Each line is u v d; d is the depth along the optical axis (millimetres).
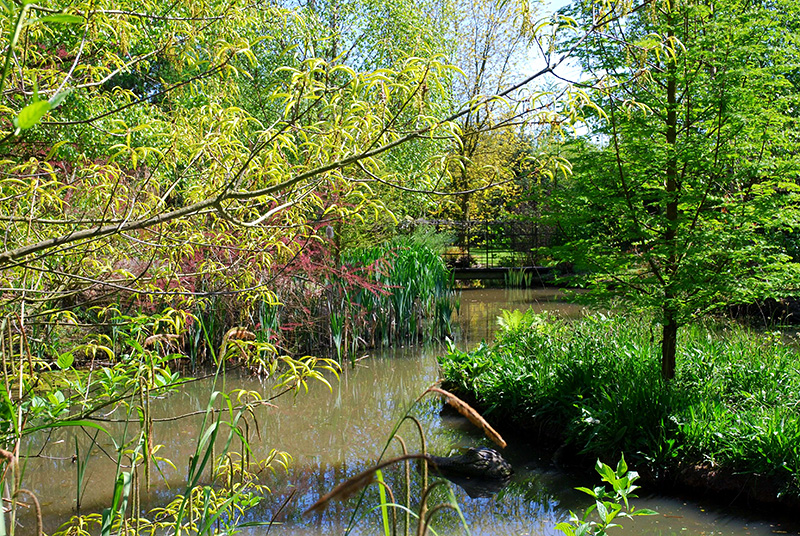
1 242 2783
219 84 3301
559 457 5797
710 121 5332
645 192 5684
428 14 16406
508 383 6891
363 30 14219
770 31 5316
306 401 7785
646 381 5879
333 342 10008
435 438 6508
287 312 9273
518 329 8617
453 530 4426
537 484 5277
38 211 2812
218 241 3117
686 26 5129
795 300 10930
